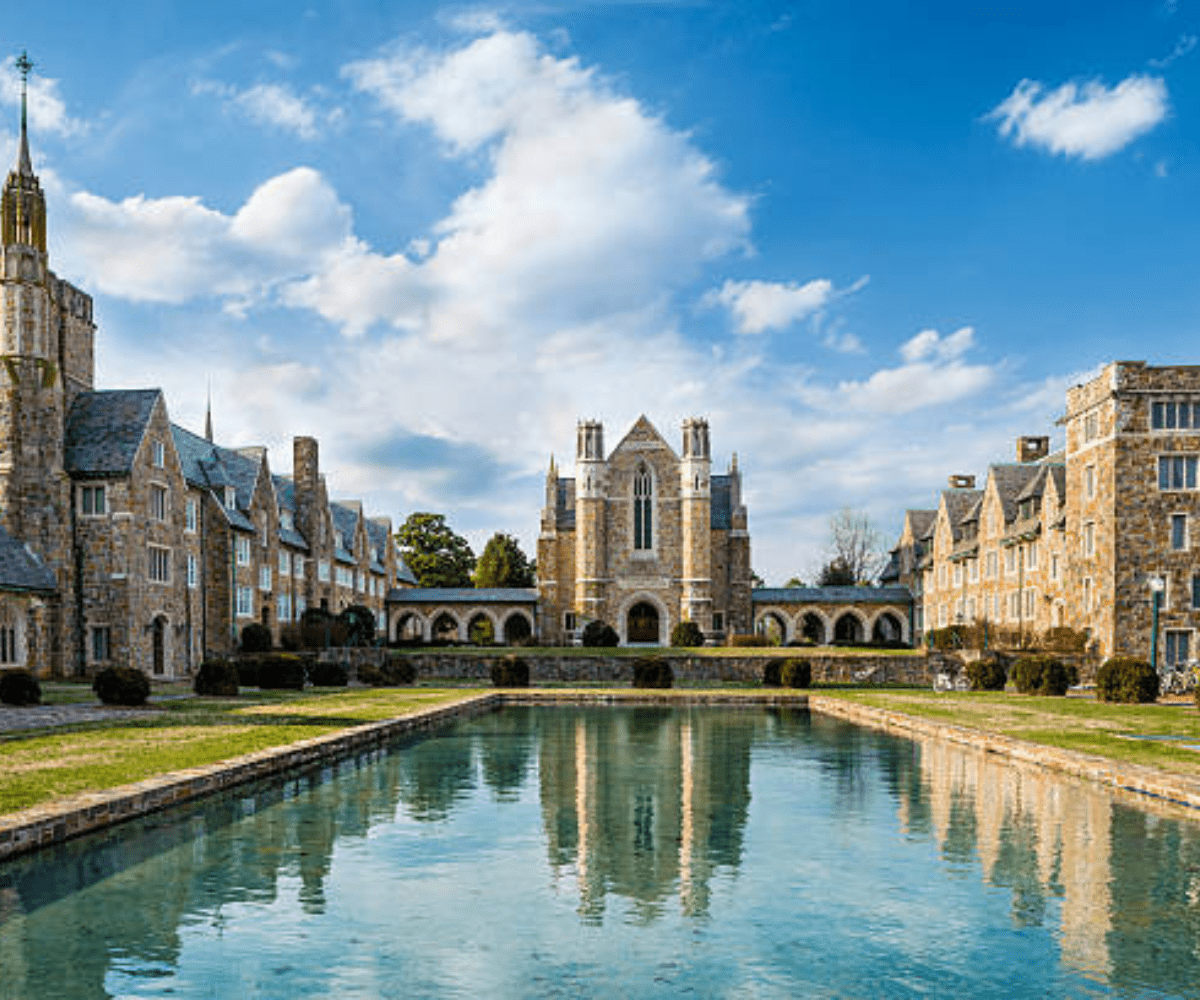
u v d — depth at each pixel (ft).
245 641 160.76
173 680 136.26
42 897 34.19
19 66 130.11
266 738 63.93
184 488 145.48
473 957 29.58
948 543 208.95
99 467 127.24
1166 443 134.10
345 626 193.57
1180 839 44.01
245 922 32.19
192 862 38.86
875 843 43.68
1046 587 157.48
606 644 198.70
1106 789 56.54
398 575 288.92
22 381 124.77
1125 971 28.73
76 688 110.63
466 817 48.62
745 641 198.39
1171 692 115.34
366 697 109.09
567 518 235.20
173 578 140.87
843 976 28.40
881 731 88.38
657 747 76.23
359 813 48.91
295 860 39.70
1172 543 133.49
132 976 27.63
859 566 323.78
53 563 124.88
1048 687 117.60
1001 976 28.35
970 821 48.08
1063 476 158.71
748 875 38.55
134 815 43.06
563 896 35.68
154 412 135.23
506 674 139.74
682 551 221.66
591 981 27.84
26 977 27.45
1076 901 35.09
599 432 222.07
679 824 47.62
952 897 35.63
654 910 34.14
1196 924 32.81
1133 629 133.08
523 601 247.29
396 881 37.14
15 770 48.70
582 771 63.62
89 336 149.38
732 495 229.86
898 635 255.50
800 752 73.10
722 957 29.76
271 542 181.88
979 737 72.90
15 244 125.18
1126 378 134.62
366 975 27.99
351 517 241.14
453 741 79.51
